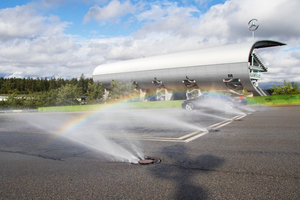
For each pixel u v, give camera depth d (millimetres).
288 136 5742
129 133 7535
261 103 23141
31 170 3809
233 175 3182
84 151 5086
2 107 46750
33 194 2824
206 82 53812
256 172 3264
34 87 144750
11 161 4465
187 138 6055
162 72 58906
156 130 7895
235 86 52562
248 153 4277
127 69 65562
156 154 4535
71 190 2898
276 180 2955
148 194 2680
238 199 2469
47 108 36188
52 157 4648
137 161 4094
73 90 46531
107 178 3271
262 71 56562
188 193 2664
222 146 4938
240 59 47219
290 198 2459
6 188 3051
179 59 56469
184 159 4070
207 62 51375
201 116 12359
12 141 6840
